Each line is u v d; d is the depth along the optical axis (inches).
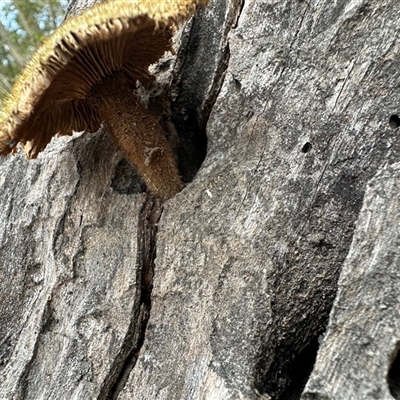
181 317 3.1
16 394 3.5
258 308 2.9
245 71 3.3
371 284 2.3
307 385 2.3
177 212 3.3
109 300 3.4
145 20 2.6
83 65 3.0
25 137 3.3
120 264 3.4
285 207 3.0
